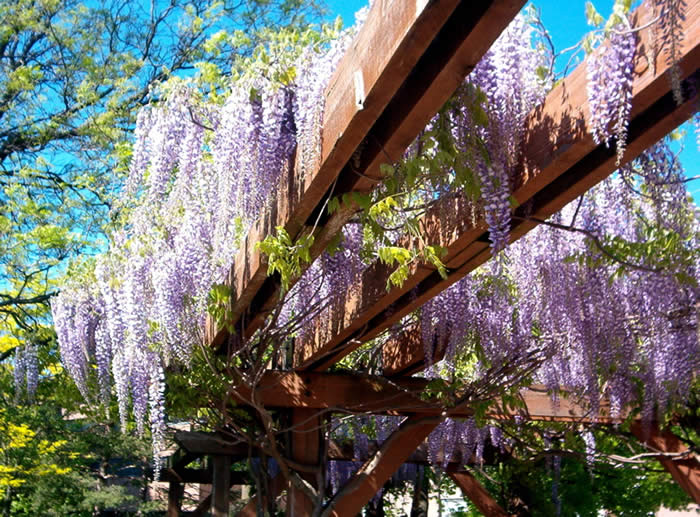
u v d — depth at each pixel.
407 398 4.70
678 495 6.56
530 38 2.22
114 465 8.85
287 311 3.96
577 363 4.05
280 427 5.22
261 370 3.91
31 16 7.46
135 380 3.51
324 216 2.52
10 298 6.60
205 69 2.93
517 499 6.94
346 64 1.88
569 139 1.86
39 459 6.82
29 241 6.72
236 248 3.21
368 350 5.20
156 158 2.87
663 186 2.41
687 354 3.78
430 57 1.63
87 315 4.51
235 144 2.62
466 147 2.05
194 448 5.55
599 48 1.75
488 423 5.43
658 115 1.80
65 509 7.58
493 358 3.84
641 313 3.54
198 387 4.45
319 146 2.10
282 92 2.50
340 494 4.48
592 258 3.05
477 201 2.28
